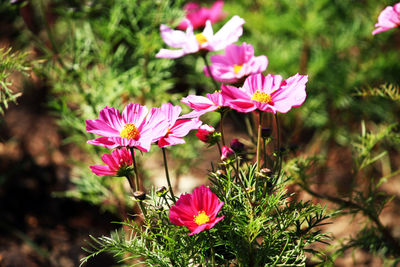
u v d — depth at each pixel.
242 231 0.91
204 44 1.01
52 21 1.45
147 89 1.30
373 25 1.57
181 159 1.44
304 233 0.95
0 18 1.31
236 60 1.02
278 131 0.93
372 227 1.13
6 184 1.45
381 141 1.42
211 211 0.89
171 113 0.92
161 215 0.93
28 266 1.26
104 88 1.25
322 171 1.20
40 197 1.46
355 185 1.16
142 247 0.93
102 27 1.30
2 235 1.35
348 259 1.36
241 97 0.91
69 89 1.26
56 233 1.36
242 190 0.94
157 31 1.33
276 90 0.91
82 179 1.30
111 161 0.90
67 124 1.27
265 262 0.93
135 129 0.90
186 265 0.92
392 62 1.53
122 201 1.25
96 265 1.27
